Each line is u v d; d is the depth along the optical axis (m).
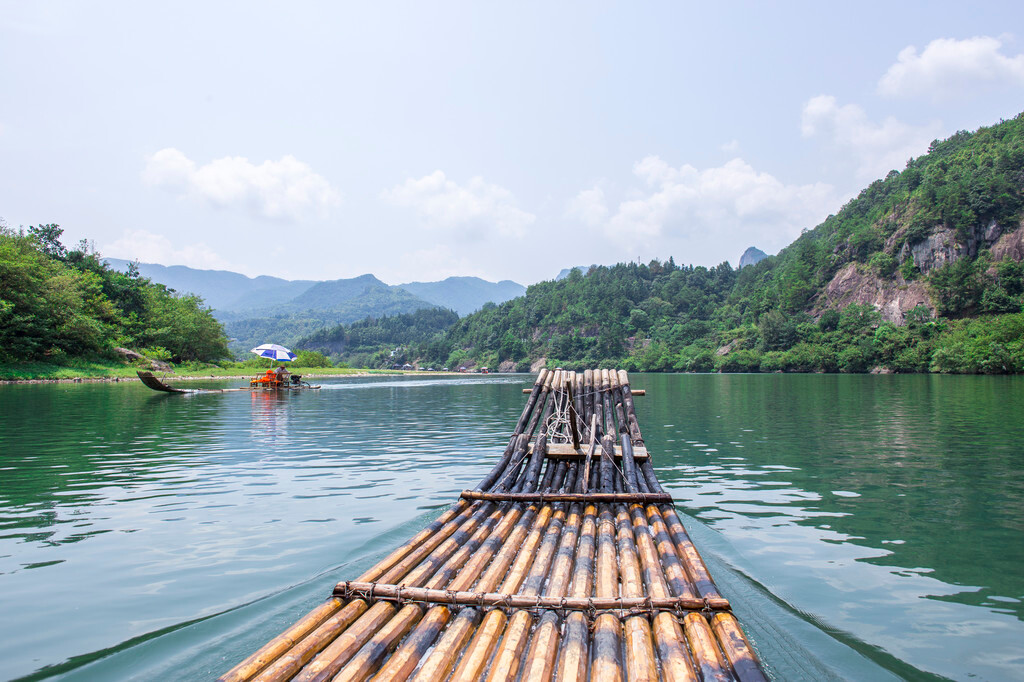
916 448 16.38
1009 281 106.31
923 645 5.23
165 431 20.28
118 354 67.31
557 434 12.64
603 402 14.29
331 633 4.56
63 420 23.06
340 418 25.30
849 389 47.56
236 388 47.56
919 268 124.19
